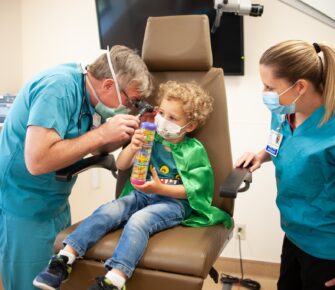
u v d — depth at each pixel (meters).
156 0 2.15
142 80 1.36
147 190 1.32
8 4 2.44
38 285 1.12
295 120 1.27
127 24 2.24
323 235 1.20
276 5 2.04
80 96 1.37
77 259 1.20
